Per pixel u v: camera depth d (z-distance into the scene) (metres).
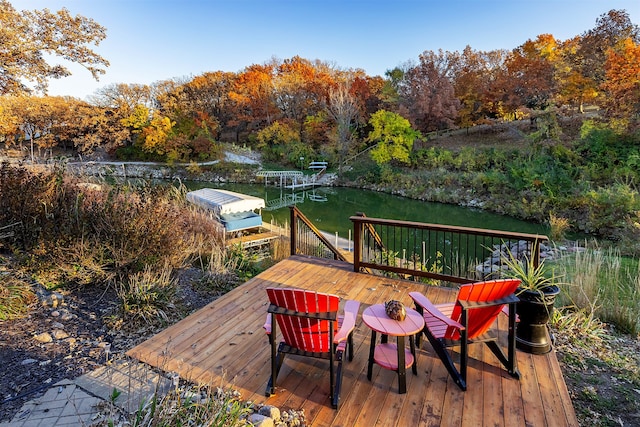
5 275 4.09
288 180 27.88
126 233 4.79
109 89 34.16
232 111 37.59
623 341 4.06
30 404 2.39
